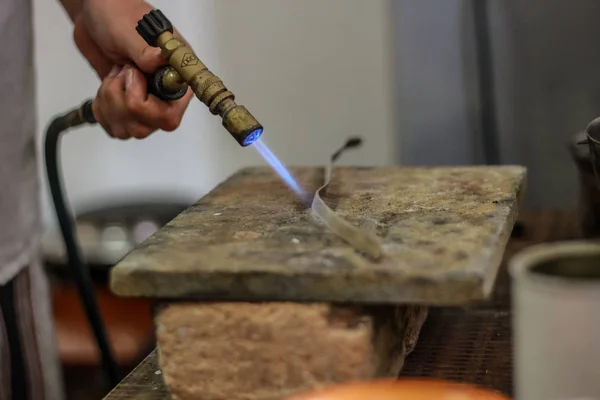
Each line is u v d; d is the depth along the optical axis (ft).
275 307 1.63
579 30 3.47
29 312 2.70
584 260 1.48
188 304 1.68
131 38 2.31
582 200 2.57
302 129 4.15
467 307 2.31
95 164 4.48
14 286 2.63
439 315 2.27
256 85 4.12
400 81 3.68
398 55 3.65
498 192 2.07
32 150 2.74
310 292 1.59
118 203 4.22
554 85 3.56
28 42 2.65
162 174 4.43
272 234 1.82
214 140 4.32
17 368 2.65
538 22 3.49
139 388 1.95
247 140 1.86
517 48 3.54
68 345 3.62
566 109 3.57
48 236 4.09
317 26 3.99
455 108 3.67
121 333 3.62
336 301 1.60
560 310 1.37
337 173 2.37
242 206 2.08
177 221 1.97
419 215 1.90
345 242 1.73
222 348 1.68
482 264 1.57
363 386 1.57
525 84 3.58
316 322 1.61
